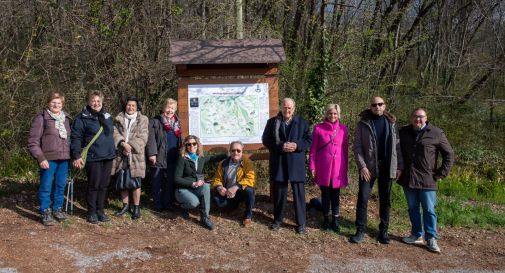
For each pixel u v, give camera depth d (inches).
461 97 498.9
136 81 293.3
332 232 232.1
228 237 217.8
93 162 218.2
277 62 244.1
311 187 295.0
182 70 249.6
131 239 207.5
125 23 282.7
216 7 330.0
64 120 218.4
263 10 374.9
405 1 456.4
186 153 233.3
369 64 337.1
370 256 205.2
